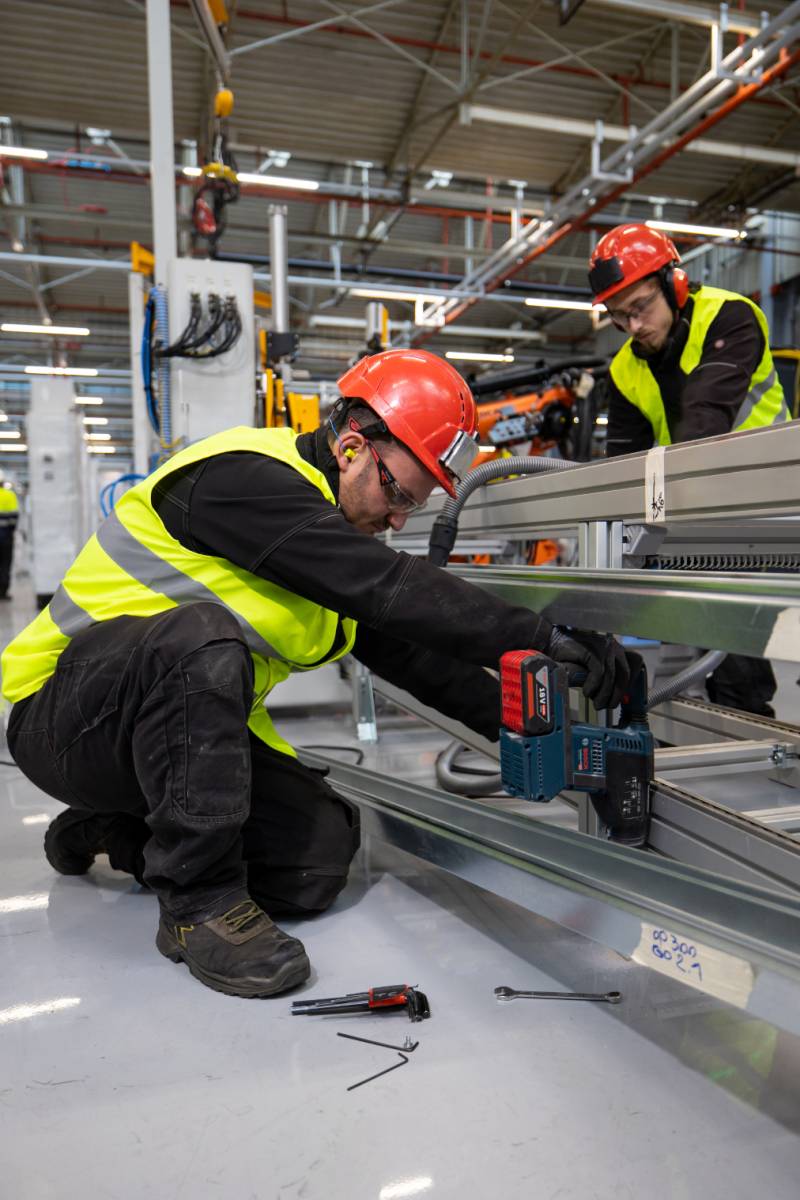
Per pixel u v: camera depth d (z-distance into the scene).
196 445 1.16
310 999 1.05
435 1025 0.99
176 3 5.39
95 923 1.30
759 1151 0.76
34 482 6.63
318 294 9.83
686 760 1.59
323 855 1.29
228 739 1.08
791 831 1.24
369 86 6.41
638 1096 0.85
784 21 4.26
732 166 7.72
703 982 0.84
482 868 1.21
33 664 1.24
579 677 1.09
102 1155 0.77
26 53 5.98
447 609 1.03
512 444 3.34
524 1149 0.77
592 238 8.75
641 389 2.17
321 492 1.12
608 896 0.99
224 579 1.15
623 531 1.39
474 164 7.46
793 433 0.97
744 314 1.93
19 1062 0.92
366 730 2.67
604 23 5.90
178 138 7.11
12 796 2.05
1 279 10.24
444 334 11.81
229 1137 0.79
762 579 0.85
